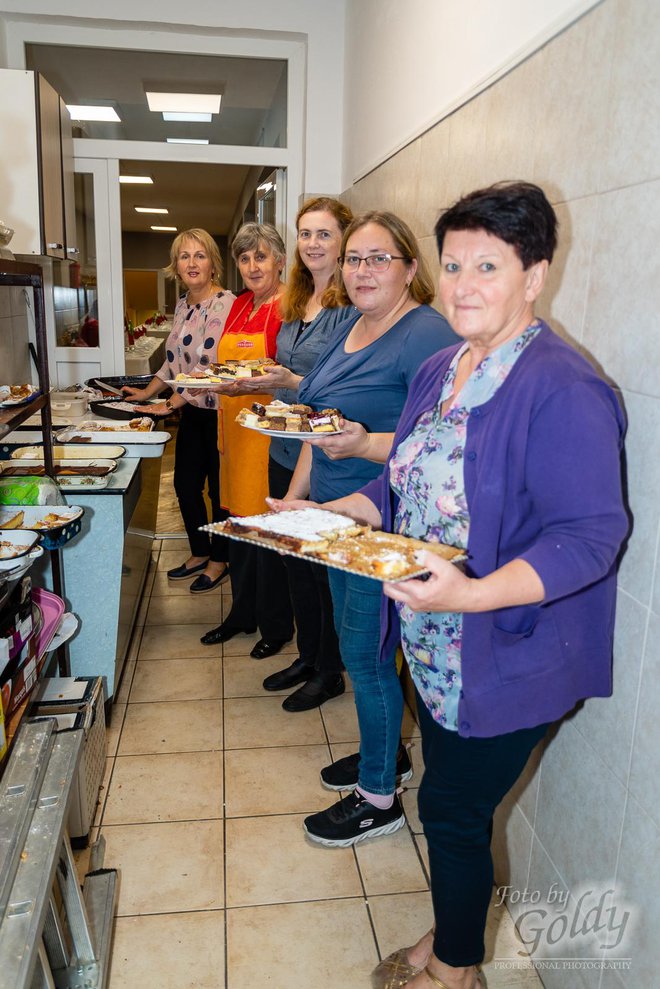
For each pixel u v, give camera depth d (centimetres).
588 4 129
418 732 237
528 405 105
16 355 321
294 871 179
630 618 120
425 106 238
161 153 390
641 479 117
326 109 385
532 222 102
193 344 321
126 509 247
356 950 158
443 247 110
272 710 246
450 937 130
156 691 257
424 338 166
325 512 125
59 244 319
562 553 98
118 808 198
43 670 177
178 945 157
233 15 366
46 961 118
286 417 173
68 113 343
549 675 114
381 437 169
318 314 233
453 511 116
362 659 177
